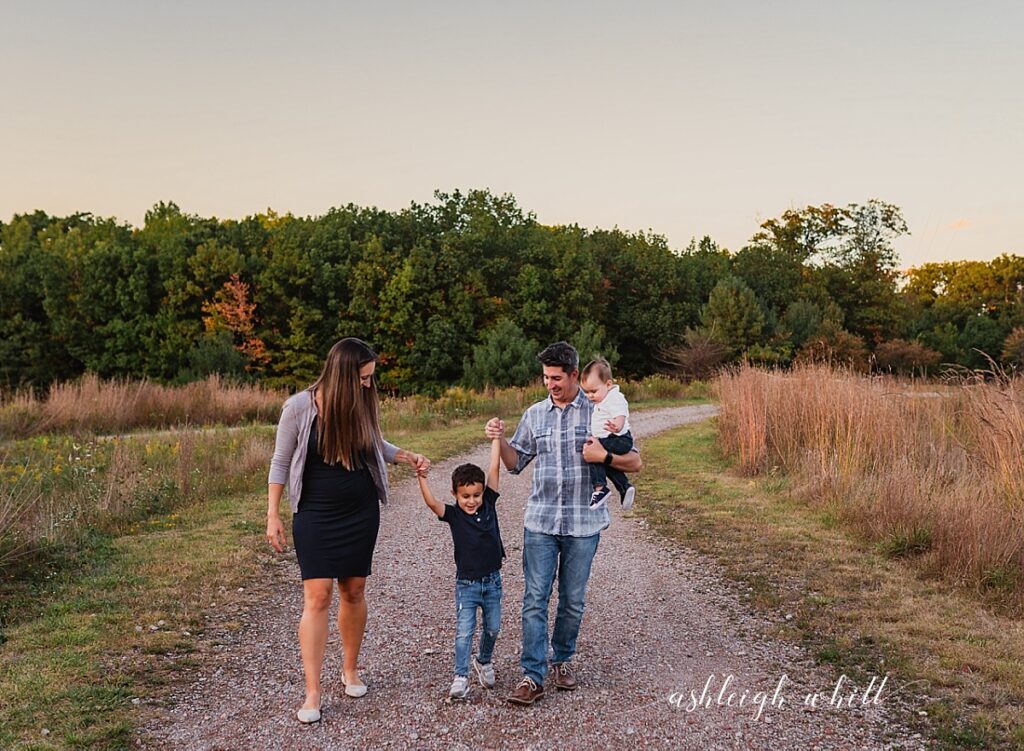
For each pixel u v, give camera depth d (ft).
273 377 159.02
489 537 14.49
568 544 14.28
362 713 13.67
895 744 12.73
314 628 13.41
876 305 216.33
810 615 19.26
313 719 13.24
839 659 16.43
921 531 24.57
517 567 24.68
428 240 173.99
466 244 174.40
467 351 163.22
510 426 68.39
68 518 25.31
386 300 160.45
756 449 41.11
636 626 18.75
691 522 30.35
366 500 13.74
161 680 14.99
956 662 16.06
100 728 12.77
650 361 195.00
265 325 161.58
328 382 13.26
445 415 72.28
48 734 12.50
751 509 32.09
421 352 160.04
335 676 15.38
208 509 31.07
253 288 161.79
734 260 222.69
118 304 160.66
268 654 16.62
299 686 14.87
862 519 28.02
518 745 12.51
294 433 13.35
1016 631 17.81
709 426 67.05
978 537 21.84
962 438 35.19
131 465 34.94
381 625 18.63
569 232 192.85
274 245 165.58
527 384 116.26
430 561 25.07
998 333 203.51
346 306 165.99
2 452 40.34
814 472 34.30
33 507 26.05
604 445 14.01
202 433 48.16
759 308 169.68
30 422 58.23
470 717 13.51
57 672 15.06
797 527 28.68
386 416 65.87
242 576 22.33
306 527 13.34
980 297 271.90
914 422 37.78
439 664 16.05
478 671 14.64
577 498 14.21
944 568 22.18
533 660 14.03
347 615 14.26
